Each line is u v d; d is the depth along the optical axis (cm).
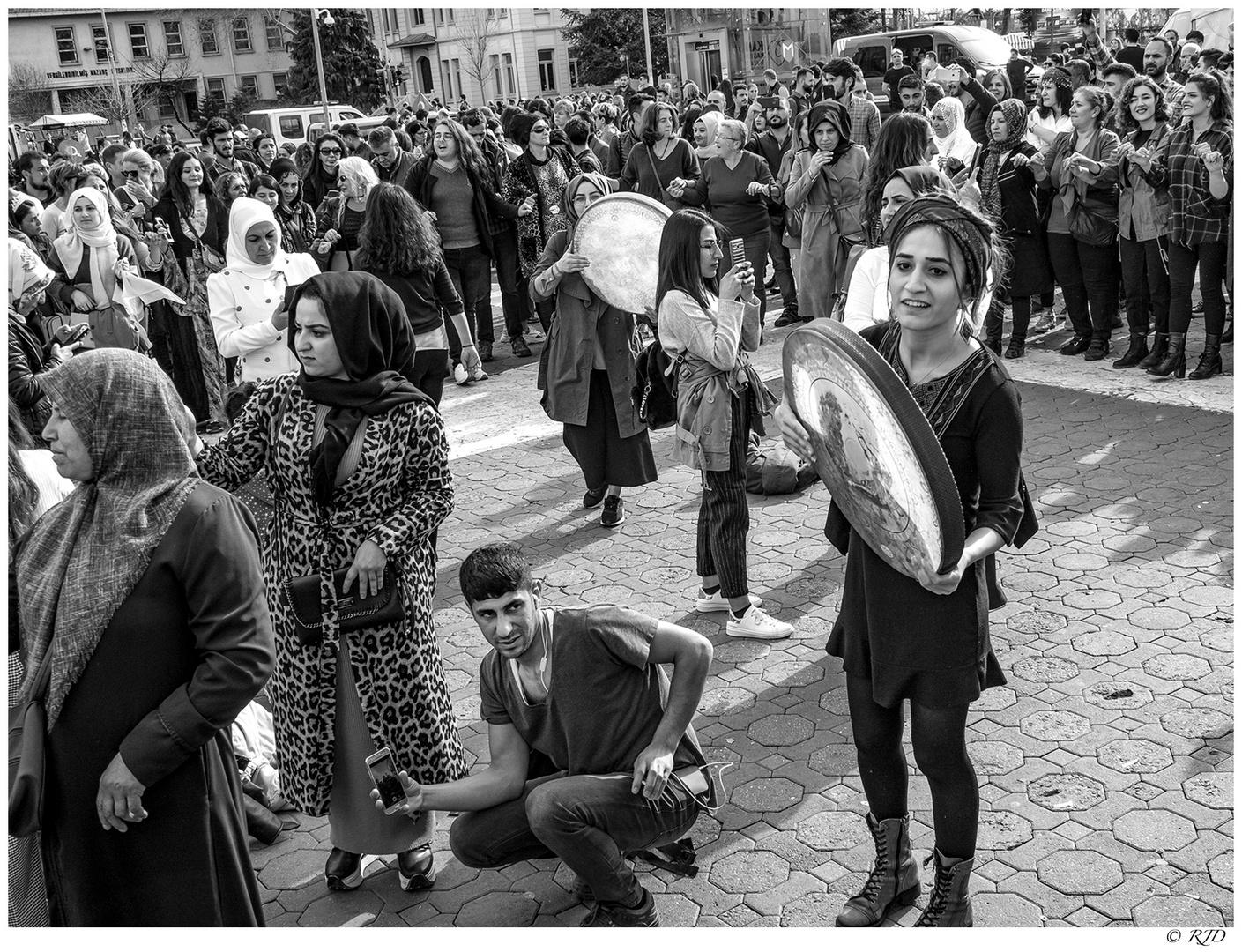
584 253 587
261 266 558
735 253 468
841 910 332
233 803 281
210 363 918
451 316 689
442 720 348
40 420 356
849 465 282
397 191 661
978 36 2211
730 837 370
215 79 6322
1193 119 745
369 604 331
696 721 439
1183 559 532
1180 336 792
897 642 291
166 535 258
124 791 254
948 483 244
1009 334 977
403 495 337
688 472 732
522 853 335
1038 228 859
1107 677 441
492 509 691
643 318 625
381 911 350
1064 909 323
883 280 432
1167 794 369
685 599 547
